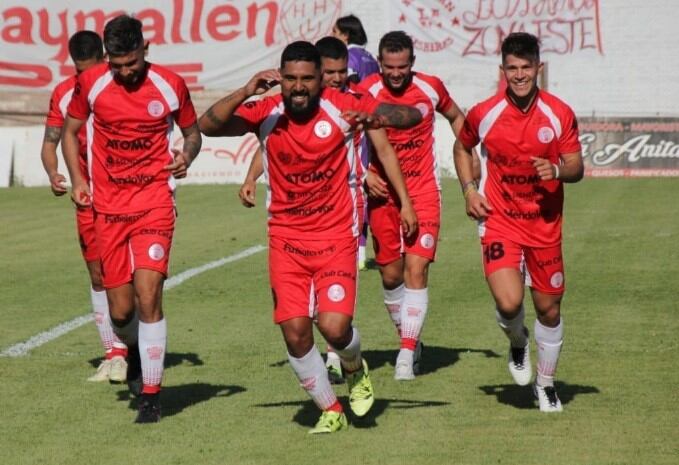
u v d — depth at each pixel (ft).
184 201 201.98
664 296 104.06
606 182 222.28
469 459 55.16
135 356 69.46
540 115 61.52
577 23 242.58
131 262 64.64
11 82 241.14
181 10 244.42
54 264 130.62
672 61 241.14
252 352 82.89
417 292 75.97
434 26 244.63
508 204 63.26
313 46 57.62
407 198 68.69
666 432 59.72
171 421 63.67
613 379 72.49
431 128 78.18
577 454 55.77
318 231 59.21
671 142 230.89
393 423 62.54
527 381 67.72
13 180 232.53
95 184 65.51
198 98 246.27
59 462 55.88
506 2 243.19
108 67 64.39
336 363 76.54
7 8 240.73
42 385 73.26
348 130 58.49
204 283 115.44
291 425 62.49
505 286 63.10
